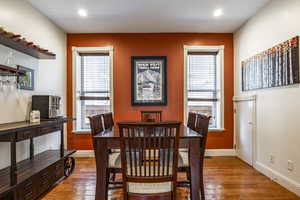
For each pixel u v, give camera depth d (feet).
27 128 7.05
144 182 5.25
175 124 5.10
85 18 11.46
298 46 7.72
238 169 10.96
